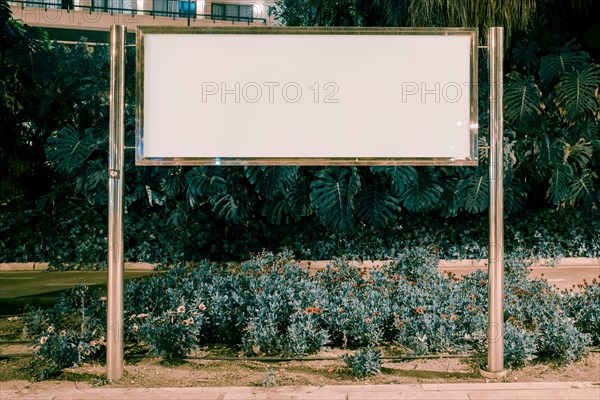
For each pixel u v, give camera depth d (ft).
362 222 41.39
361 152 16.47
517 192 40.50
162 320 18.57
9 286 32.40
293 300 19.92
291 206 40.63
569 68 41.16
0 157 46.26
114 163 15.78
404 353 18.31
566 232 40.91
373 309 19.66
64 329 19.94
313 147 16.46
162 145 16.34
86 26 90.17
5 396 14.61
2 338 20.43
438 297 20.71
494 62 16.03
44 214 42.27
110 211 15.80
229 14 105.29
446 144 16.44
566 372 16.49
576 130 41.37
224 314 19.26
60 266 39.68
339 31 16.35
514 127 41.47
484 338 18.51
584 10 43.96
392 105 16.44
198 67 16.37
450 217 42.09
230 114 16.42
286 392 14.66
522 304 20.71
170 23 95.76
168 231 41.19
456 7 34.99
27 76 46.47
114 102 15.85
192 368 17.20
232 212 39.78
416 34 16.37
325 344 19.17
